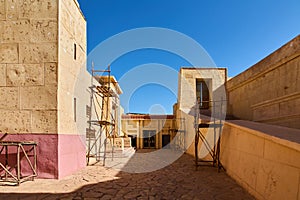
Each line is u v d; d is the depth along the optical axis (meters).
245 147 4.92
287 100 6.24
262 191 3.81
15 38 5.82
